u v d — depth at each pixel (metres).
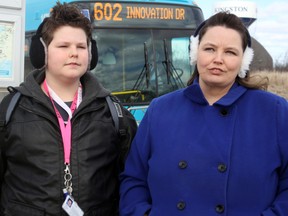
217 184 2.29
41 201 2.49
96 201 2.60
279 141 2.33
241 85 2.49
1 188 2.69
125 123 2.80
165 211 2.42
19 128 2.55
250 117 2.38
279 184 2.38
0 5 3.40
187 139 2.41
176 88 6.93
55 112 2.59
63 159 2.54
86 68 2.72
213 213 2.28
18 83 3.53
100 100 2.74
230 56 2.36
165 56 6.88
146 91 6.74
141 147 2.65
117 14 6.63
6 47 3.46
